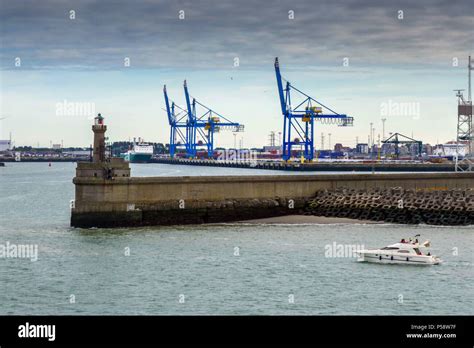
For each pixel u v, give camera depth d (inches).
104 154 3757.4
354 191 4271.7
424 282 2564.0
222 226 3828.7
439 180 4606.3
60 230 3641.7
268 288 2440.9
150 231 3595.0
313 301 2298.2
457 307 2262.6
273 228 3772.1
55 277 2573.8
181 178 3878.0
